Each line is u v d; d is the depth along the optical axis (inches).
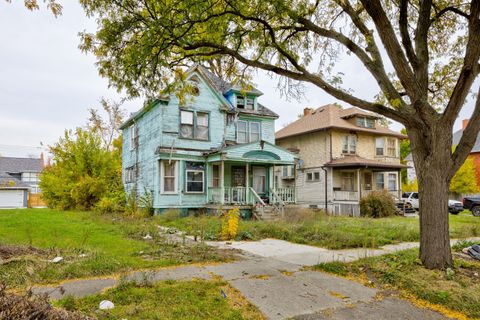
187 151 666.2
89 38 257.8
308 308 160.6
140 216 599.2
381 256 266.8
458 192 1178.6
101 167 844.0
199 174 684.7
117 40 253.3
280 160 695.1
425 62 240.8
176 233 419.8
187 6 224.1
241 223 501.4
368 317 150.4
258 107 797.9
